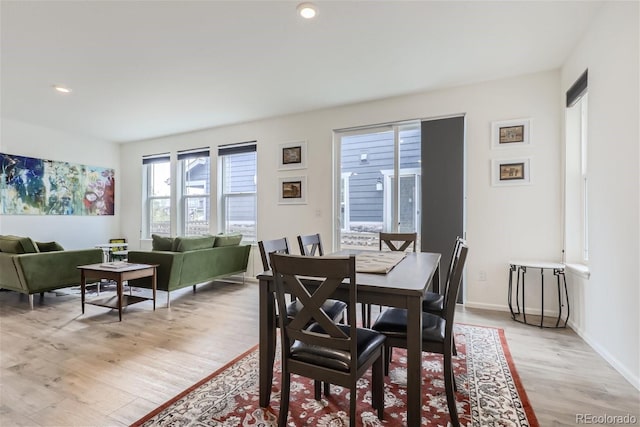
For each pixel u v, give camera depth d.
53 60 3.04
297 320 1.51
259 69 3.25
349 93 3.89
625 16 2.04
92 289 4.57
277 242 2.39
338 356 1.47
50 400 1.85
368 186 4.29
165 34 2.62
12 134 4.88
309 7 2.29
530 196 3.38
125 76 3.39
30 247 3.74
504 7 2.31
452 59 3.07
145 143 6.10
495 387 1.98
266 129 4.90
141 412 1.75
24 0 2.17
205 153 5.47
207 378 2.10
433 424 1.65
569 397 1.87
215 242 4.54
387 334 1.75
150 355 2.44
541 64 3.18
